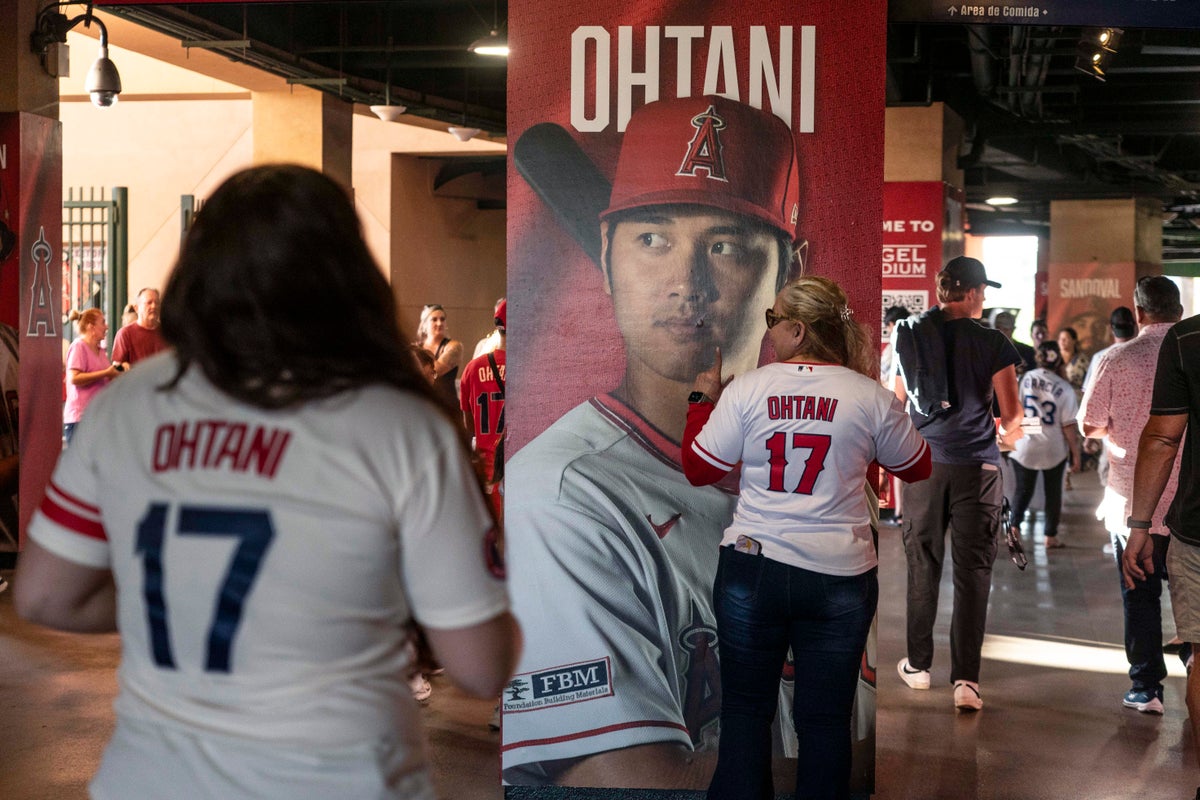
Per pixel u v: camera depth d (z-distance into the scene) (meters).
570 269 3.75
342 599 1.33
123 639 1.39
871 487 3.65
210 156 15.65
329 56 11.91
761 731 3.02
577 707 3.79
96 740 4.40
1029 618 6.93
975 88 12.78
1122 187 19.41
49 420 7.66
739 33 3.69
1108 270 20.17
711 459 3.04
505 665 1.41
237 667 1.32
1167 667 5.93
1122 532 5.08
